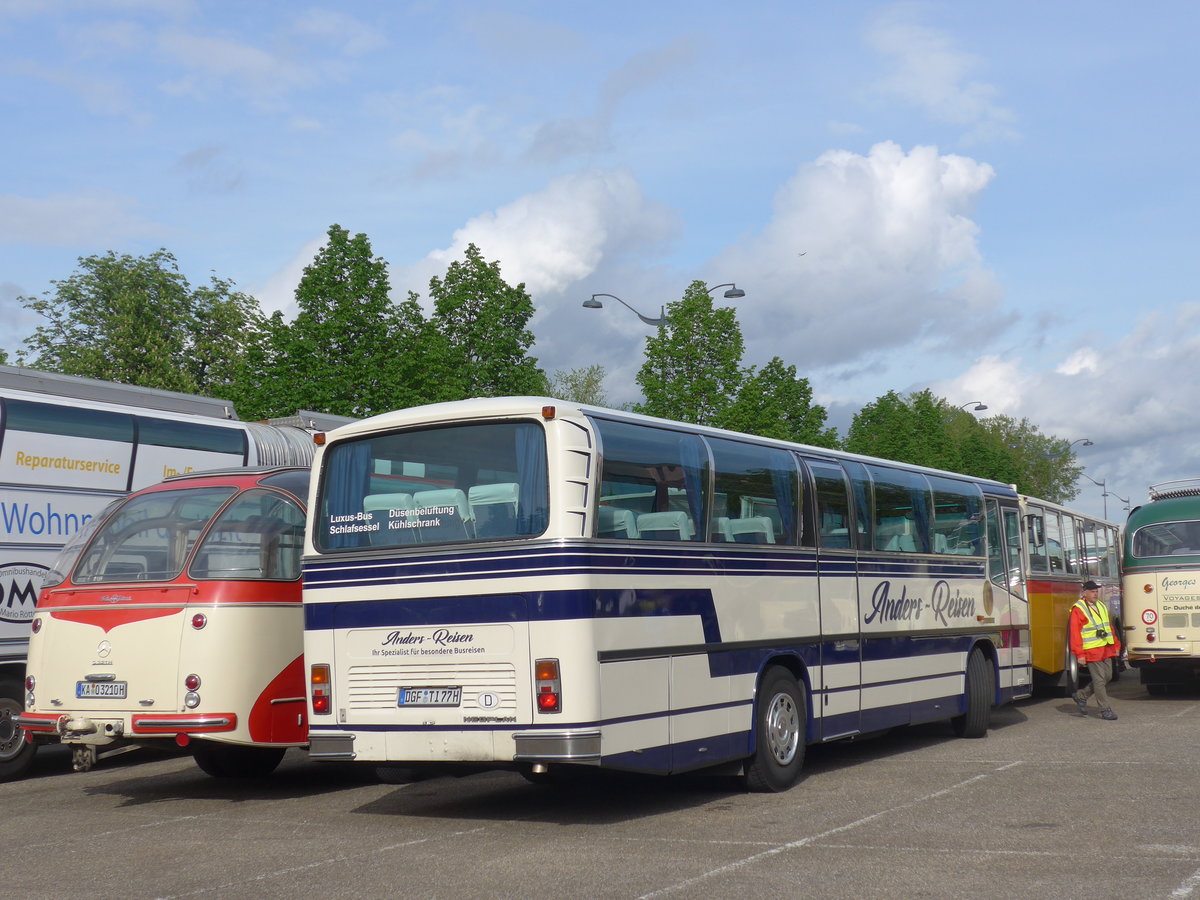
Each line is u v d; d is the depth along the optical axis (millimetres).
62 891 7781
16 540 13648
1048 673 21188
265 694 11562
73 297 51375
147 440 15211
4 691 13609
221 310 52719
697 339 39312
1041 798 10484
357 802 11445
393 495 10273
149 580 11703
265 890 7699
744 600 11312
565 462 9531
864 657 13352
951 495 16125
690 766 10352
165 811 11047
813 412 49312
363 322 33281
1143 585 21938
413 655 9938
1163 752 13445
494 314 35438
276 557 11898
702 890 7418
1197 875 7477
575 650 9320
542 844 9016
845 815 9977
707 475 11109
